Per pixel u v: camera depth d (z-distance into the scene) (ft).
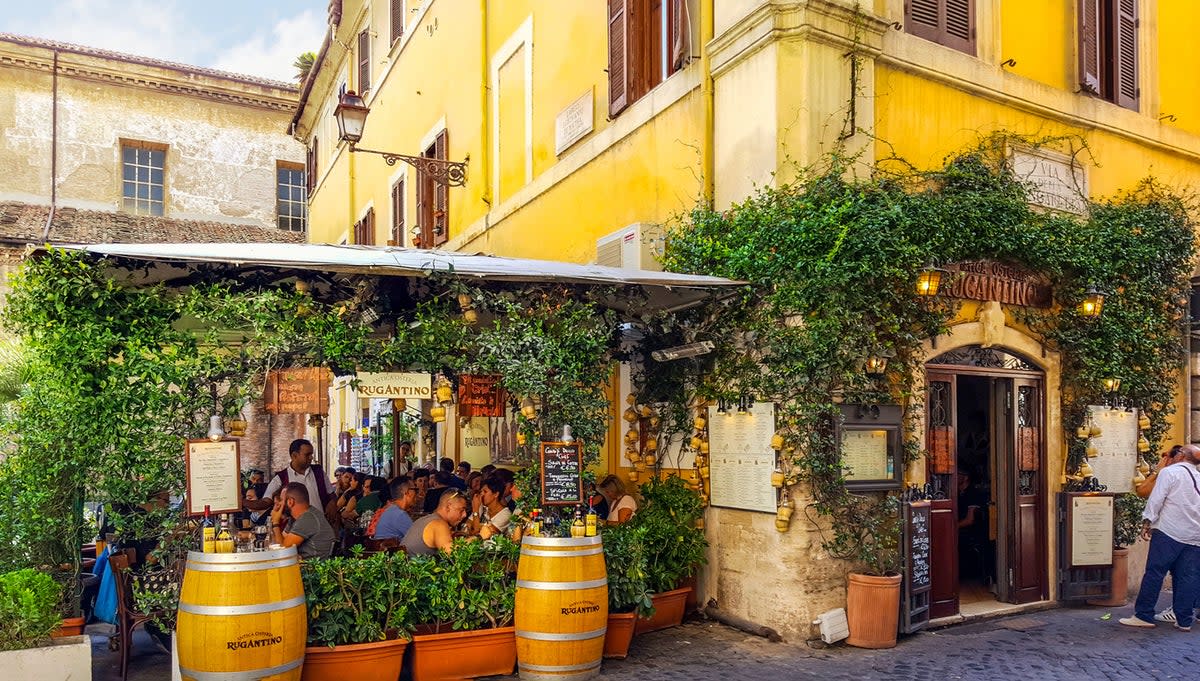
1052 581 28.55
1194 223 33.53
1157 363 31.12
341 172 73.72
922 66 26.58
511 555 22.03
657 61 31.55
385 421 56.24
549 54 38.50
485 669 21.21
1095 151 31.58
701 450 26.94
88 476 19.40
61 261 19.17
